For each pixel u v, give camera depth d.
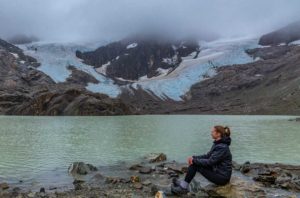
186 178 13.66
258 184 15.16
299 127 62.19
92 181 16.33
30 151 27.28
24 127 58.50
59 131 49.25
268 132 49.09
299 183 15.16
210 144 32.62
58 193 13.56
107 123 75.25
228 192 13.34
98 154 26.06
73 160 23.03
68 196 13.12
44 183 16.09
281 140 36.88
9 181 16.55
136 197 12.98
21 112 155.12
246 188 13.92
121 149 29.12
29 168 19.95
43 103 152.88
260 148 30.03
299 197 13.05
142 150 28.53
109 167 20.58
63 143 33.16
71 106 150.00
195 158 13.67
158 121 90.38
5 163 21.62
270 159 24.09
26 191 14.36
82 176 17.75
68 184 15.87
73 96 157.00
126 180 16.14
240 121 92.44
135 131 50.19
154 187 13.94
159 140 36.34
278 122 85.62
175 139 37.38
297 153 26.94
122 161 22.91
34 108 152.62
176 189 13.36
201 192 13.59
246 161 22.70
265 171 18.12
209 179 13.77
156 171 18.88
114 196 13.13
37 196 13.15
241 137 40.59
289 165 20.62
